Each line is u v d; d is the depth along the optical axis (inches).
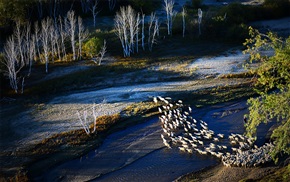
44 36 2271.2
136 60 2256.4
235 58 2210.9
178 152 1382.9
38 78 2064.5
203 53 2336.4
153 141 1466.5
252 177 1167.6
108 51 2389.3
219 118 1626.5
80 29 2378.2
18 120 1649.9
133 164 1326.3
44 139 1481.3
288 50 912.9
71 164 1336.1
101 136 1501.0
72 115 1662.2
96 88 1939.0
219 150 1368.1
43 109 1736.0
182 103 1748.3
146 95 1830.7
